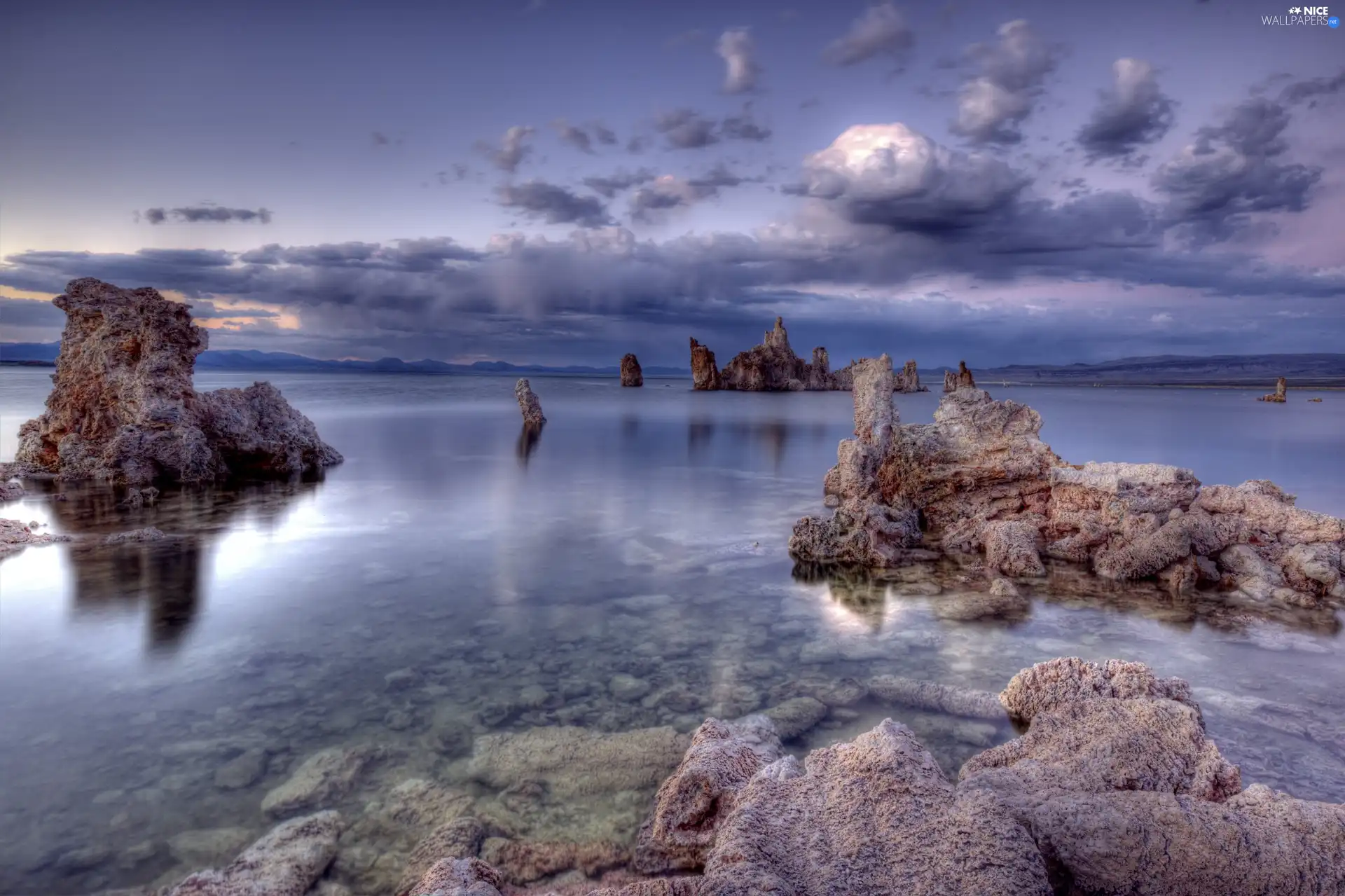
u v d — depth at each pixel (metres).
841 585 11.80
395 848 5.32
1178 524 12.30
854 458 18.00
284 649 8.91
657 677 8.22
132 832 5.46
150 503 17.91
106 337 21.16
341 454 28.59
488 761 6.41
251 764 6.39
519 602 10.80
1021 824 4.82
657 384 170.38
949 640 9.36
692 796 5.41
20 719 7.14
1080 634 9.61
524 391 42.94
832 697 7.68
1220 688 7.93
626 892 4.48
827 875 4.20
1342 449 30.66
